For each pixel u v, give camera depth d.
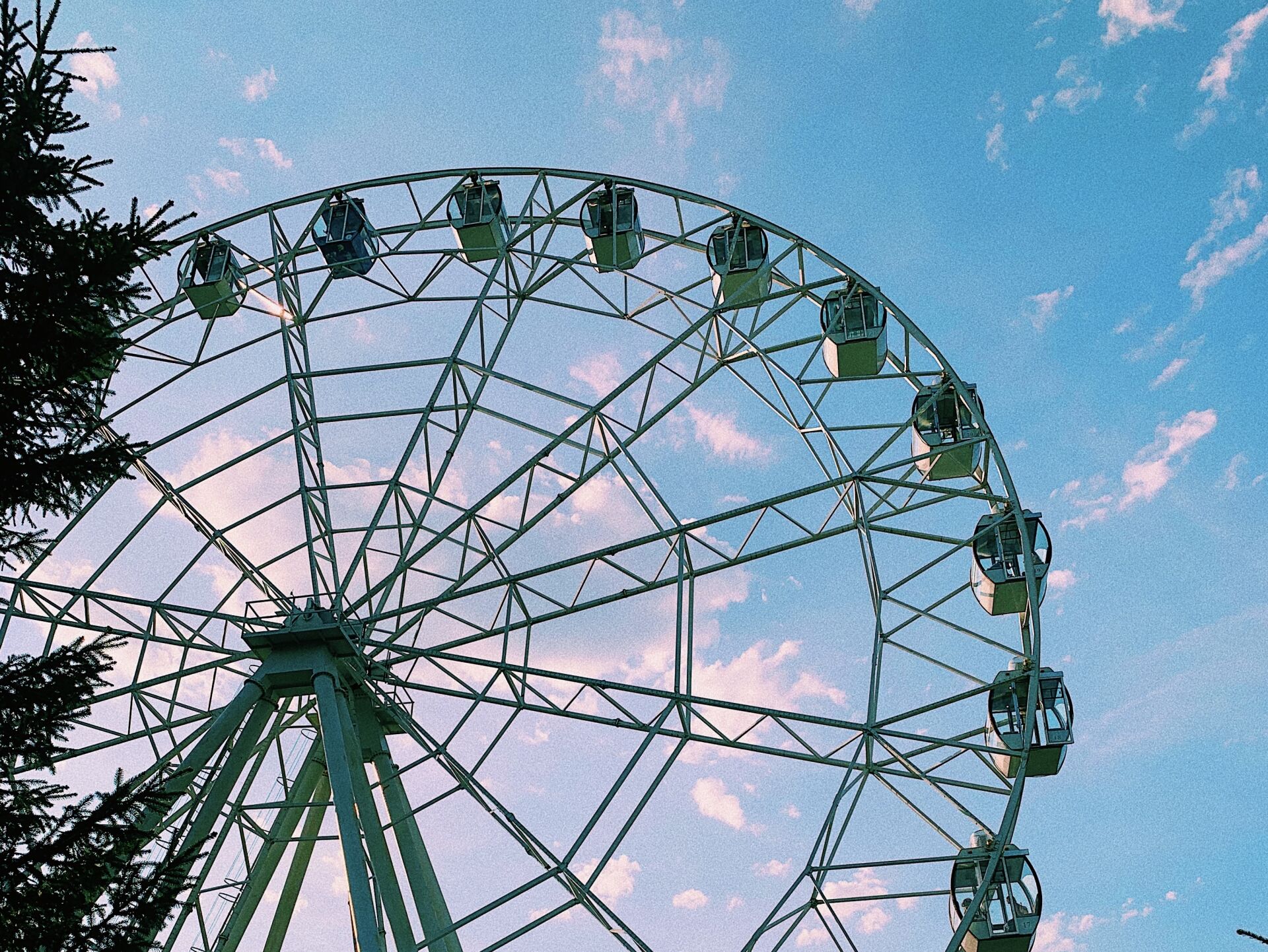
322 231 30.64
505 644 24.42
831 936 21.89
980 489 26.81
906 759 23.47
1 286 12.56
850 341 28.02
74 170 13.09
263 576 26.78
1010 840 22.73
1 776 12.57
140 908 12.14
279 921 25.78
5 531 13.07
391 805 24.08
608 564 24.77
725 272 28.97
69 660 12.48
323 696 23.81
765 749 23.05
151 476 26.67
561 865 21.48
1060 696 25.00
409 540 25.56
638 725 23.19
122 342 13.51
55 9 13.02
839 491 25.95
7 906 11.60
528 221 30.06
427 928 22.81
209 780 22.97
